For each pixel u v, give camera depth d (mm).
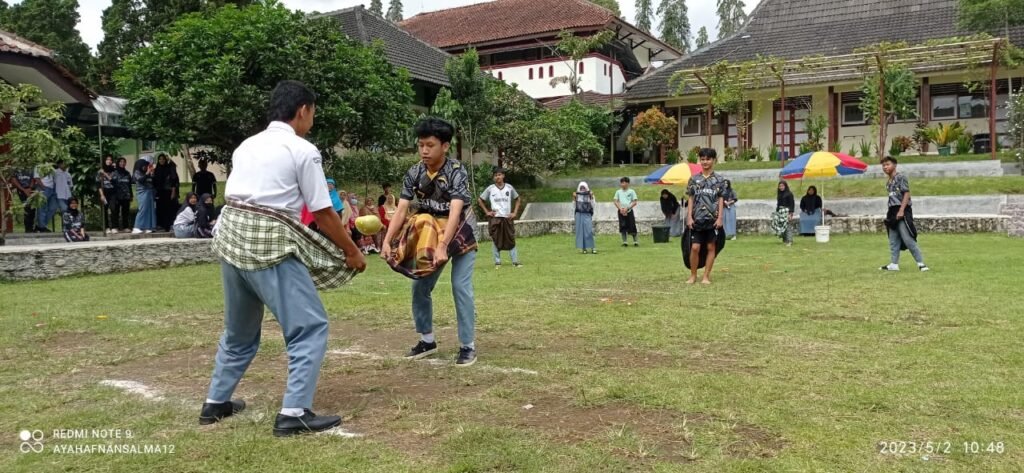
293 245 3295
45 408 3762
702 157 8594
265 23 14766
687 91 28188
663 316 6277
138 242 11227
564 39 29547
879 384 3973
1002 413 3451
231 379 3525
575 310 6695
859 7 30234
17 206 14438
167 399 3898
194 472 2850
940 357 4586
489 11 38094
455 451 3014
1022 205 15875
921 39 26625
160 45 14977
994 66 21000
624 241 15992
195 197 13820
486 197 11312
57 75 13805
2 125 13305
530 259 12633
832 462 2857
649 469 2803
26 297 7898
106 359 4867
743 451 2988
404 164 18297
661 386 3963
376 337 5629
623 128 31750
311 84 15008
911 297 7133
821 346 4988
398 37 27219
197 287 8820
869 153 24969
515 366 4527
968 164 20484
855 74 25875
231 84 14016
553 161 23484
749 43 30766
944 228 16859
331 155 17203
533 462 2875
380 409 3648
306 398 3324
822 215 17312
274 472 2832
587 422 3391
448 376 4305
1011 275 8711
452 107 21078
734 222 17531
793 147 28812
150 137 15352
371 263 12148
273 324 6184
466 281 4633
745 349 4926
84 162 15789
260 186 3285
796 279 8867
